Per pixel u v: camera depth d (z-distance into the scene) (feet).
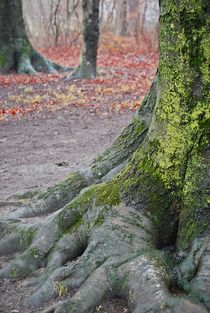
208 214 17.83
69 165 39.47
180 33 17.88
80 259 18.76
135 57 125.29
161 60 18.84
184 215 18.43
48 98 70.08
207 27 17.44
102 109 63.05
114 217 19.39
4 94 73.87
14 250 22.58
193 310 15.69
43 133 51.65
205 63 17.61
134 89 76.33
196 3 17.38
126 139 24.11
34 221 23.59
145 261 17.49
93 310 17.16
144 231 18.90
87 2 84.69
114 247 18.57
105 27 160.35
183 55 17.92
